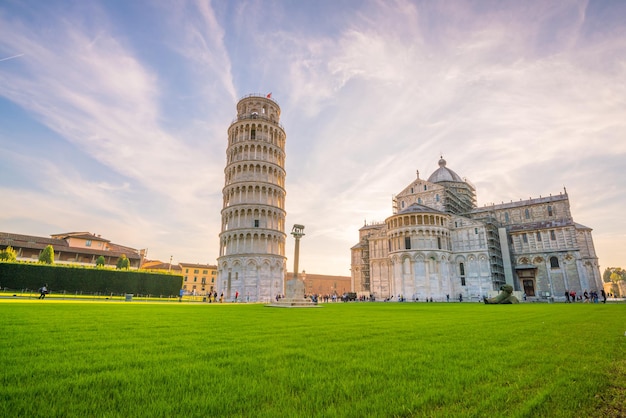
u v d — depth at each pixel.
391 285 85.19
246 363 7.32
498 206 99.62
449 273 80.75
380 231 93.44
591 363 7.66
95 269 68.94
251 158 81.00
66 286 65.31
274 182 81.38
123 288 71.62
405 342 10.33
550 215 90.44
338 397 5.27
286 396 5.27
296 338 10.99
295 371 6.69
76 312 21.22
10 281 60.31
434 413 4.67
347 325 15.47
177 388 5.56
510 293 51.25
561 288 80.94
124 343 9.60
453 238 84.31
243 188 78.25
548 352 8.88
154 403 4.88
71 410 4.65
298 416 4.52
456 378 6.30
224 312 25.48
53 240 99.31
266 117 87.25
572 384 6.06
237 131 85.69
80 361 7.30
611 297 107.50
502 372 6.81
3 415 4.44
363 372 6.68
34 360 7.35
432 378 6.31
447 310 31.38
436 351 8.86
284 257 77.62
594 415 4.82
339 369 6.89
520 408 4.86
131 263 107.25
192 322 16.22
